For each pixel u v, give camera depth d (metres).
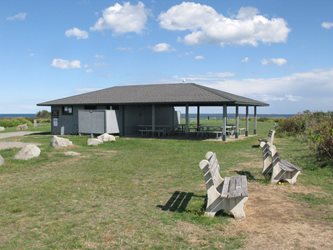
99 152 15.98
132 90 29.14
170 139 23.19
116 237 5.39
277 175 9.12
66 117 28.53
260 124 45.53
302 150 15.77
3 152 15.26
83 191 8.47
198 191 8.45
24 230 5.81
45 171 11.23
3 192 8.40
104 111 25.77
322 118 24.06
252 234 5.46
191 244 5.10
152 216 6.43
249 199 7.54
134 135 26.81
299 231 5.56
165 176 10.34
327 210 6.71
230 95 26.16
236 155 15.03
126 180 9.77
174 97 24.58
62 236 5.48
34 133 29.88
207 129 26.95
